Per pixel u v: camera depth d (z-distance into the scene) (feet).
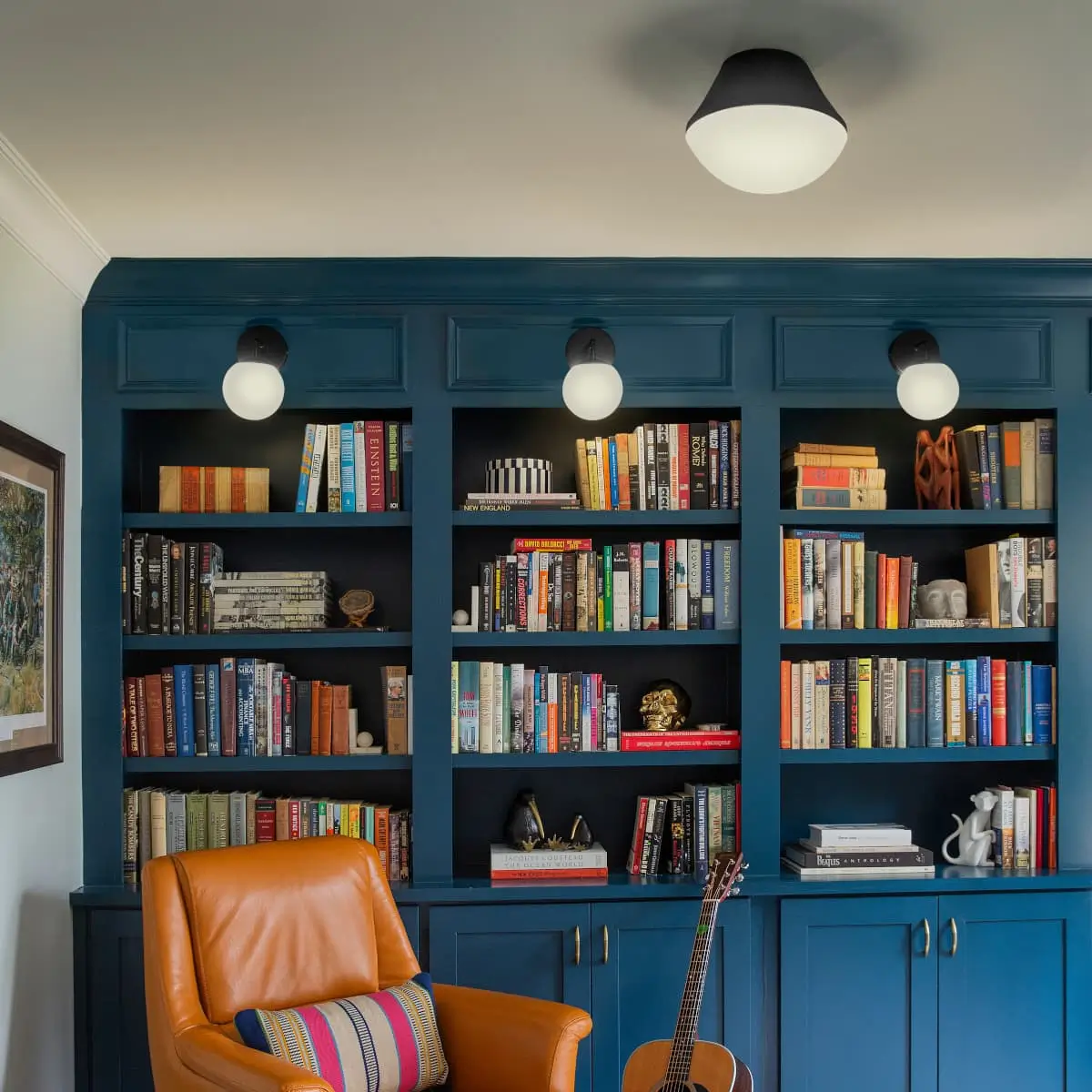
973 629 11.73
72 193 9.61
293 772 12.29
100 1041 10.84
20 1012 9.68
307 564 12.47
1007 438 11.89
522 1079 8.78
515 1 6.75
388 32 7.08
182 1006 8.68
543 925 11.07
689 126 7.38
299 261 11.26
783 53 7.23
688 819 11.64
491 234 10.65
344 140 8.63
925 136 8.59
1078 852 11.67
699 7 6.81
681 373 11.66
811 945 11.27
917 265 11.48
